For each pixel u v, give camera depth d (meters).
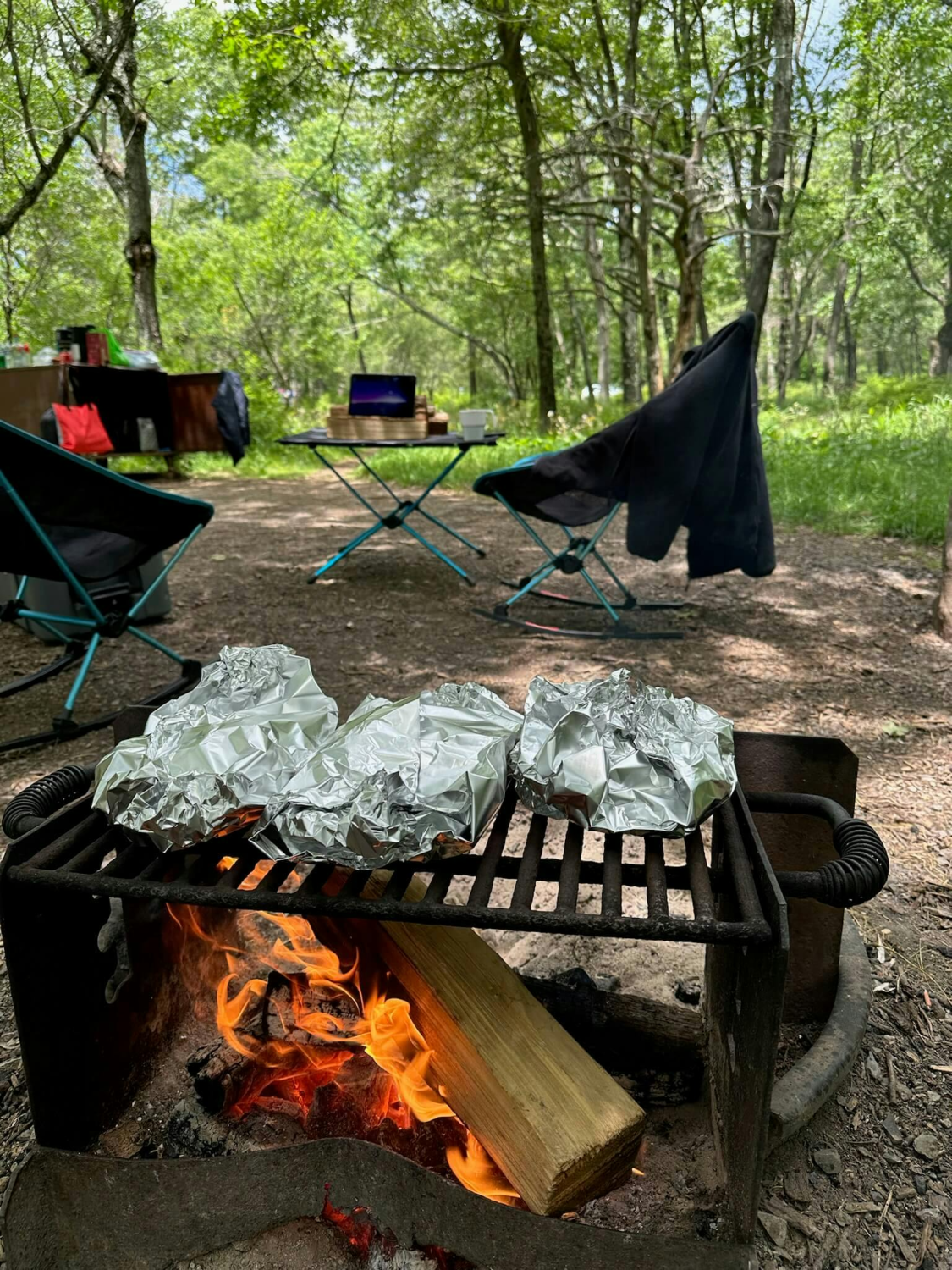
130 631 3.16
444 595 4.73
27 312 19.67
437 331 35.75
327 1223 1.12
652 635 3.90
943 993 1.66
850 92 15.09
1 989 1.66
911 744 2.79
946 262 24.09
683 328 11.91
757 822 1.43
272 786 1.04
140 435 8.98
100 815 1.14
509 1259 1.01
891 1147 1.32
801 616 4.21
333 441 4.69
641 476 3.36
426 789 0.98
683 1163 1.22
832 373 26.45
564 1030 1.19
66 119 9.98
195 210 24.91
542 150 14.00
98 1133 1.24
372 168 20.97
